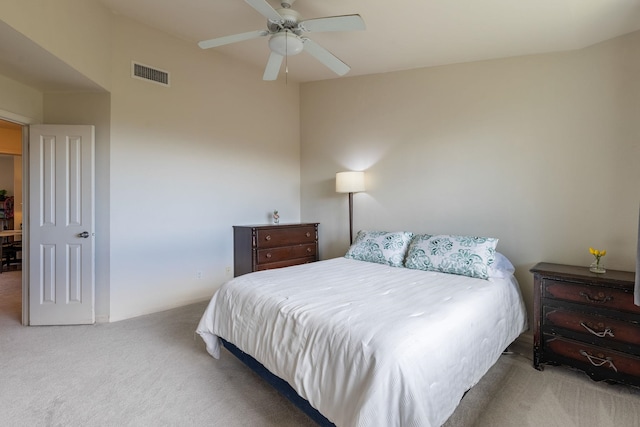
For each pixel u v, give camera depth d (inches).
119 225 123.4
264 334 71.4
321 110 173.8
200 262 146.6
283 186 179.0
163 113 133.7
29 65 97.3
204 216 147.7
